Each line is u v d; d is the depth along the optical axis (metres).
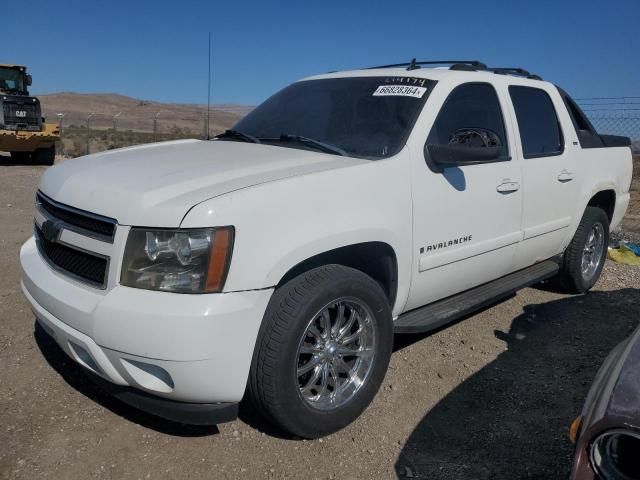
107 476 2.75
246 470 2.83
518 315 4.95
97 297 2.70
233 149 3.62
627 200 5.93
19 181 12.75
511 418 3.34
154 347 2.51
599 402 1.92
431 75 3.89
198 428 3.15
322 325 3.00
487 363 4.02
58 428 3.09
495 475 2.84
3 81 19.98
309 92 4.30
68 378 3.61
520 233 4.30
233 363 2.61
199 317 2.49
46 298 2.92
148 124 42.50
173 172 2.97
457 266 3.79
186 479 2.75
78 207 2.88
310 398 3.01
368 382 3.20
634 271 6.46
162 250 2.57
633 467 1.74
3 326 4.28
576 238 5.20
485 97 4.13
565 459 2.96
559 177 4.64
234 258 2.58
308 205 2.86
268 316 2.76
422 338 4.39
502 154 4.13
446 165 3.60
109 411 3.27
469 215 3.78
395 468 2.88
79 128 50.06
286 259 2.73
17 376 3.60
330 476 2.81
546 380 3.80
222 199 2.61
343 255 3.19
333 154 3.45
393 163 3.30
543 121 4.66
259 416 3.29
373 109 3.77
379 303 3.17
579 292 5.50
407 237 3.36
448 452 3.02
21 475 2.72
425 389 3.63
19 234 7.00
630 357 2.06
